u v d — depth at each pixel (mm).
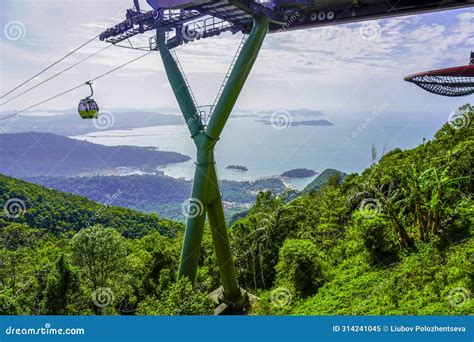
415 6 17031
